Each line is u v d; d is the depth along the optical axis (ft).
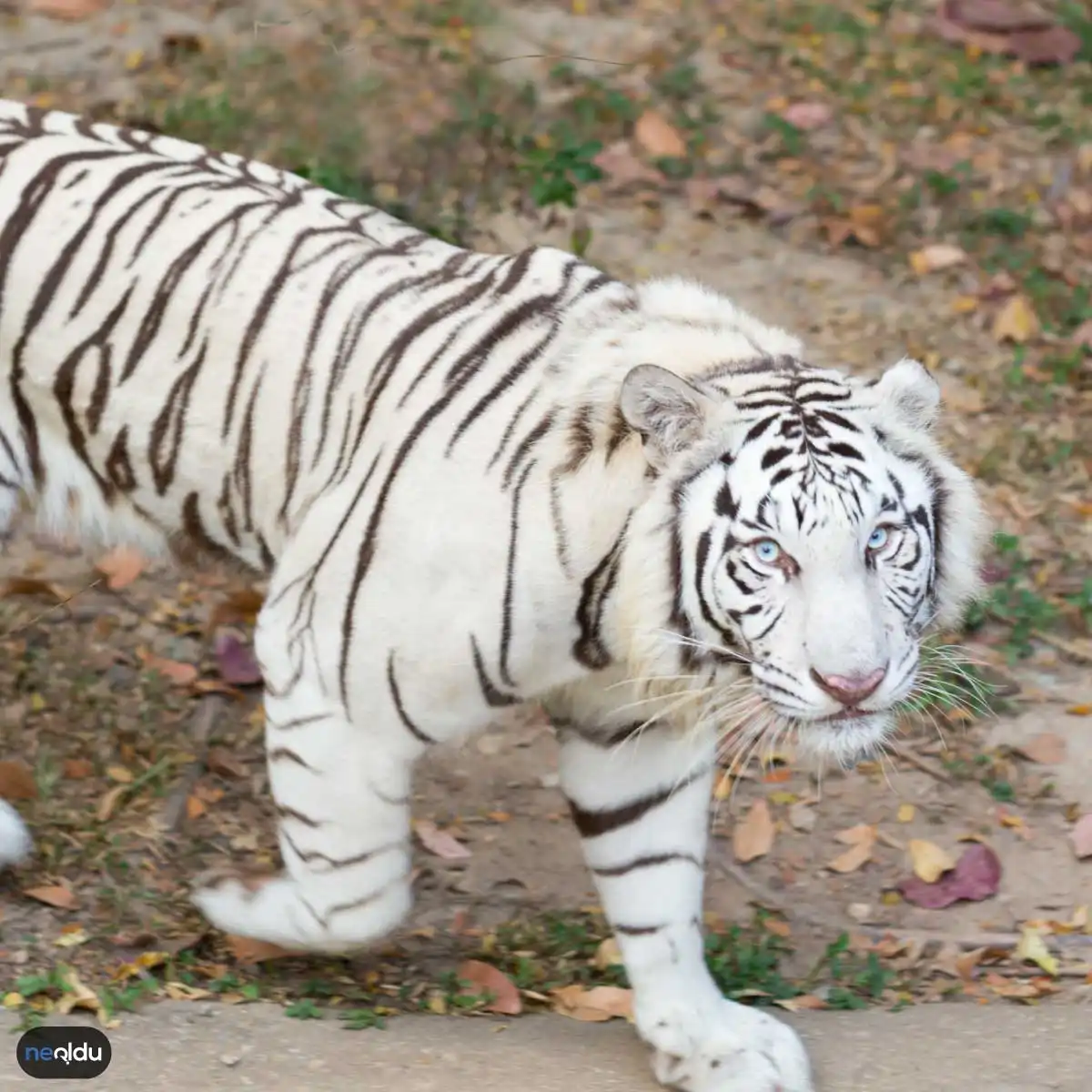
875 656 20.38
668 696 22.34
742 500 20.83
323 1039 24.12
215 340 24.72
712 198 45.57
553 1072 23.77
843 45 52.47
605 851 24.17
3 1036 23.36
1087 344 43.01
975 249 45.47
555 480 21.88
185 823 29.94
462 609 22.26
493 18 48.91
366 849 24.11
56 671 32.78
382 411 23.40
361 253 24.76
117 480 26.03
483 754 32.73
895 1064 24.18
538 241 43.21
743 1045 23.48
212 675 33.60
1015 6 55.21
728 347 22.57
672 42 50.85
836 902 29.86
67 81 45.65
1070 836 31.27
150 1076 22.57
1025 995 27.63
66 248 25.39
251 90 44.80
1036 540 38.11
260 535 25.38
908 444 21.61
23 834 27.76
